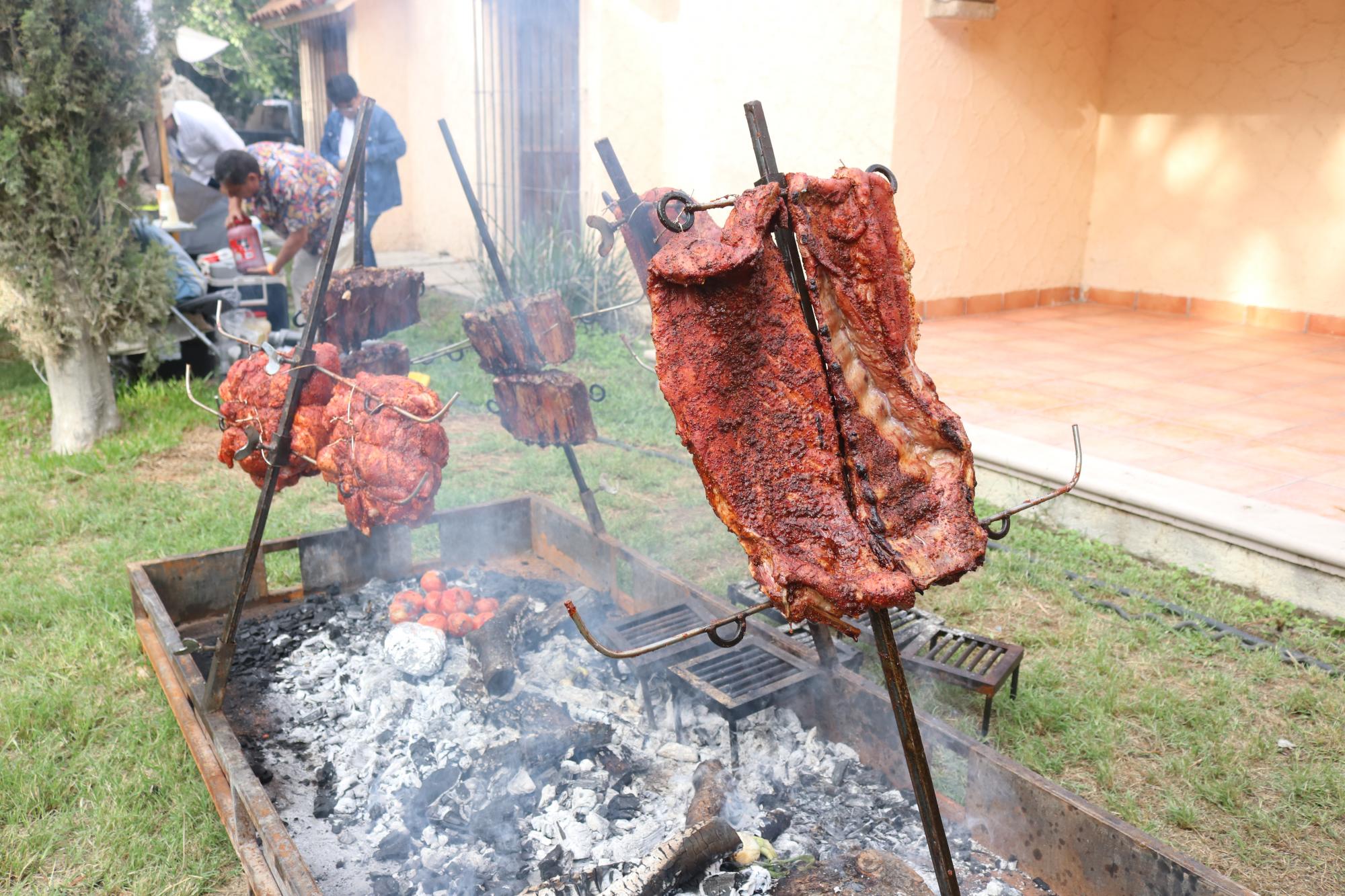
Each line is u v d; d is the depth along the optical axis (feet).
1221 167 30.17
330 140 30.37
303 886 6.67
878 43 27.96
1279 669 12.59
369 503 9.96
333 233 9.39
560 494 18.88
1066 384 23.08
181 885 9.08
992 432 19.02
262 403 10.08
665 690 10.94
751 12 29.14
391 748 9.87
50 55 19.16
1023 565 15.49
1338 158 27.32
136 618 13.16
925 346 27.17
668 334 5.99
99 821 9.91
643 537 16.79
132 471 20.35
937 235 30.42
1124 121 32.50
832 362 5.97
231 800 9.04
